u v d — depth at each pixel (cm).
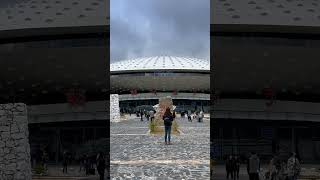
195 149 2505
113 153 2384
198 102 8831
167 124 2905
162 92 8925
